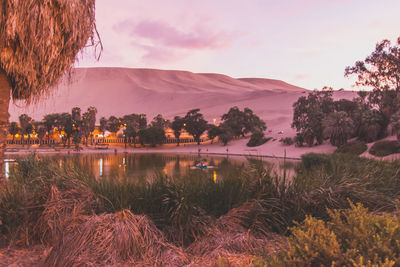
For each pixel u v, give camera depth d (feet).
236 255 10.23
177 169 120.37
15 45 9.44
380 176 18.15
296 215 13.47
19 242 12.03
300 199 13.92
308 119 271.69
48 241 11.88
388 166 20.11
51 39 9.67
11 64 9.50
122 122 442.91
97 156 241.55
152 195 13.46
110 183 14.49
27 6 8.95
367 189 15.74
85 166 16.39
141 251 10.36
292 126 303.48
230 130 345.51
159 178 14.10
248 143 316.81
